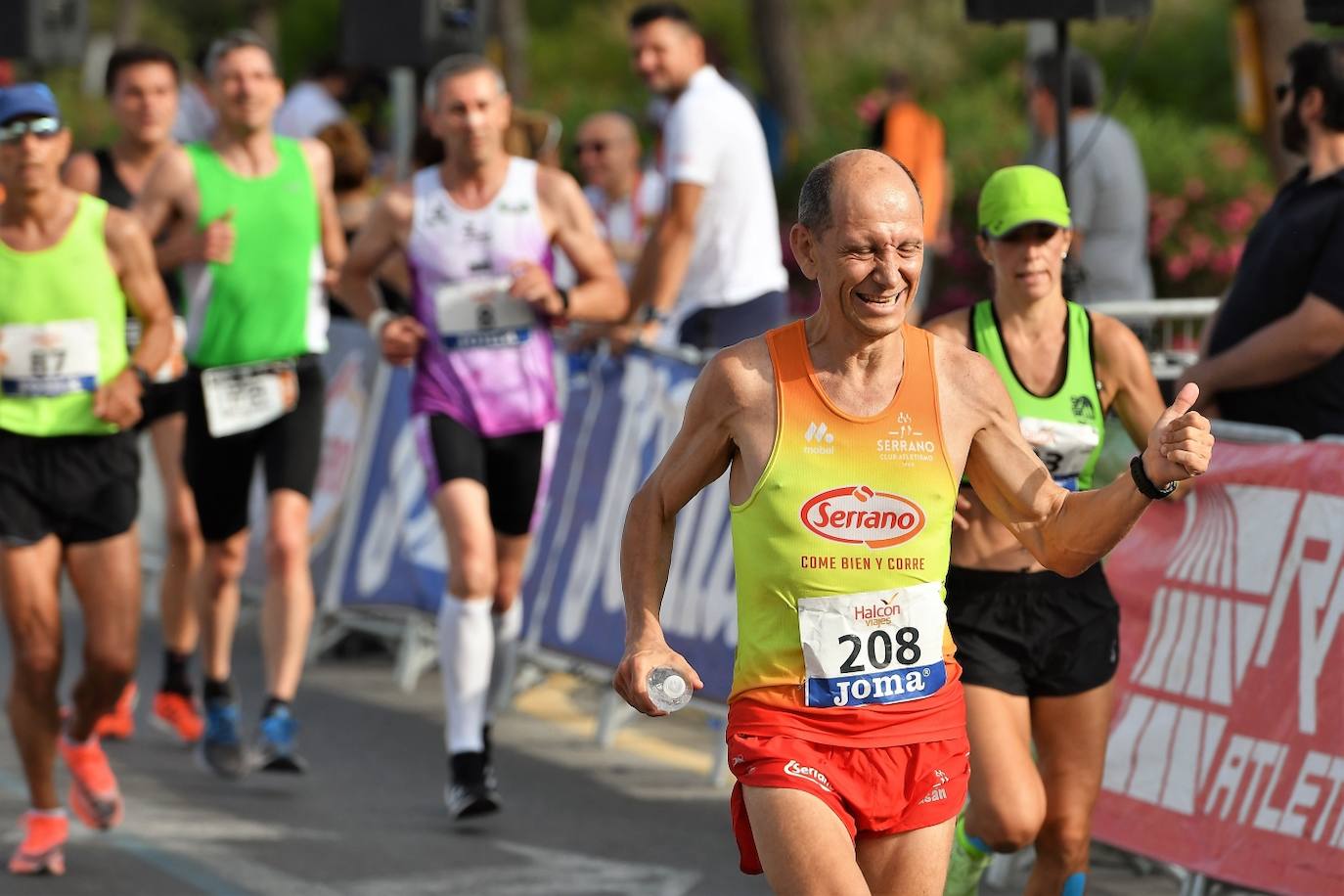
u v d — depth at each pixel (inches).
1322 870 658.8
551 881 806.5
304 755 1029.8
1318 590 681.6
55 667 807.1
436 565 1184.8
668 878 810.8
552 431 1130.0
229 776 978.1
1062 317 647.8
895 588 498.0
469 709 880.3
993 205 640.4
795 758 497.7
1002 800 614.9
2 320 796.0
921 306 1971.0
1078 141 1259.2
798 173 2399.1
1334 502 682.2
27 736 809.5
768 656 504.7
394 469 1224.8
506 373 902.4
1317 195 792.9
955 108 2591.0
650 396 1032.2
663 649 508.4
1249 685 701.3
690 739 1070.4
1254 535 709.3
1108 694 646.5
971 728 627.8
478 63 903.1
